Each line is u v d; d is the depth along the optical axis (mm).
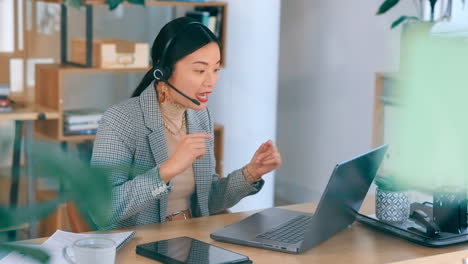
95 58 3693
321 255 1524
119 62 3686
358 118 4250
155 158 1924
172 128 2014
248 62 4098
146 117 1925
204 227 1762
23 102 3809
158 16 4234
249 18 4055
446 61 430
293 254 1521
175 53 1877
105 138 1888
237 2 4027
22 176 240
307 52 4707
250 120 4160
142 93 1960
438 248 1604
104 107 4207
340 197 1540
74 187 244
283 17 4902
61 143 262
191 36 1877
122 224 1834
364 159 1580
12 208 236
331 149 4531
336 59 4426
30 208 238
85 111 3799
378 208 1769
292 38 4844
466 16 3137
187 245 1529
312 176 4738
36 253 261
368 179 1695
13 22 3822
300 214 1845
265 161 1996
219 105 4137
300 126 4828
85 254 1228
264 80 4168
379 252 1560
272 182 4328
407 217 1774
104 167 253
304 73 4750
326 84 4539
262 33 4109
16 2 3814
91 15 3592
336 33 4410
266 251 1542
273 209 1917
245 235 1627
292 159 4938
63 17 3783
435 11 3506
